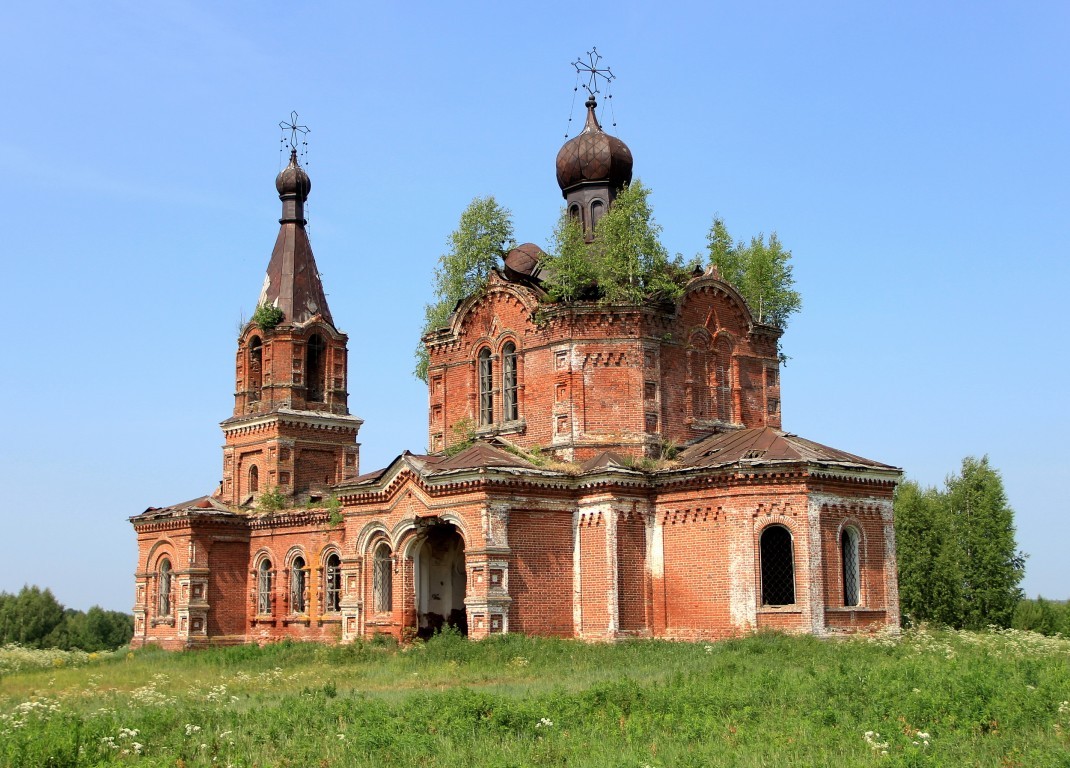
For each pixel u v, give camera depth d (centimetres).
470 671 3716
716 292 5209
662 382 4956
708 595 4428
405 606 4691
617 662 3762
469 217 5869
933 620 7338
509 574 4412
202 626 6216
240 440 6675
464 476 4438
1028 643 4294
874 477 4509
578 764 2044
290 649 4822
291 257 6838
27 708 3012
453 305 5819
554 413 4884
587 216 5397
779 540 4366
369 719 2497
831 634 4238
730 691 2747
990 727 2322
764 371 5338
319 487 6525
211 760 2236
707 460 4588
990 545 7706
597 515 4566
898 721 2355
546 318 4934
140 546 6656
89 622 13662
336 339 6775
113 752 2275
